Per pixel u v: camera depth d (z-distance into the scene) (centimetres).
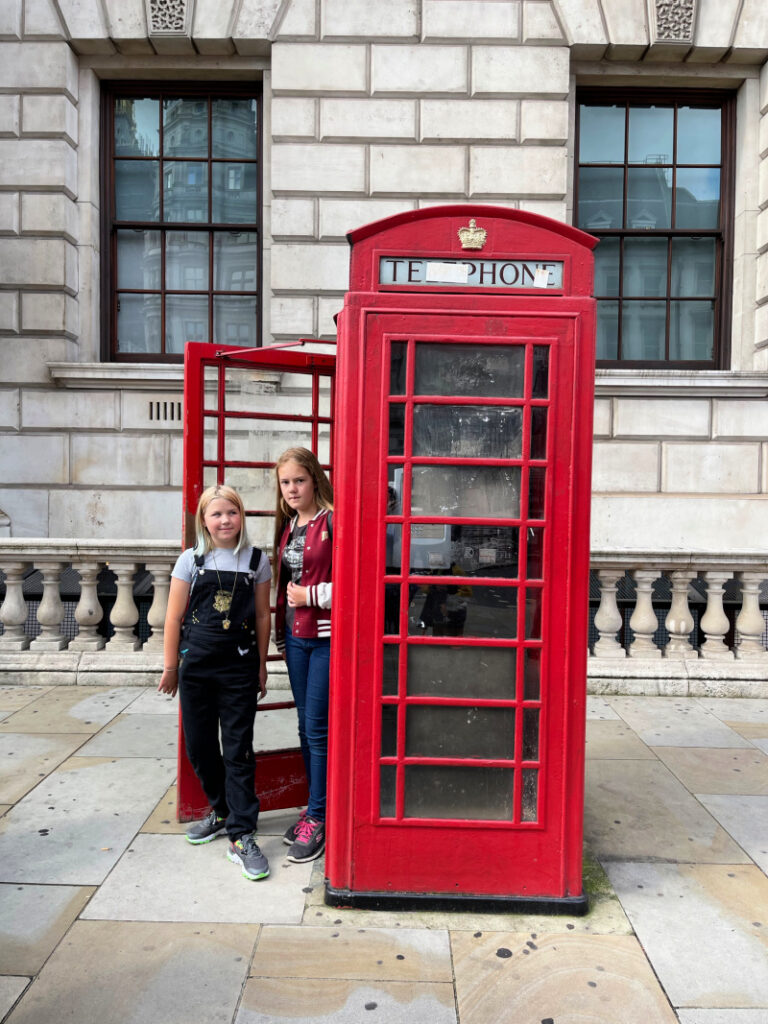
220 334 938
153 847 325
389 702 280
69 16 851
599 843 337
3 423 875
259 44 859
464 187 855
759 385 869
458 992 233
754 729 489
